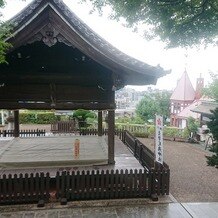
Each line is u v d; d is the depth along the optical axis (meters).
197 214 7.36
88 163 9.59
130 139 14.09
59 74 8.41
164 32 6.41
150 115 36.94
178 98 40.12
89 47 7.60
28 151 11.06
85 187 8.09
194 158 14.57
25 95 8.41
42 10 7.02
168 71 8.12
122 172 8.16
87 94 8.77
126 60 8.17
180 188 9.50
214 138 5.57
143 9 6.02
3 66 8.12
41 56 8.35
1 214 7.14
